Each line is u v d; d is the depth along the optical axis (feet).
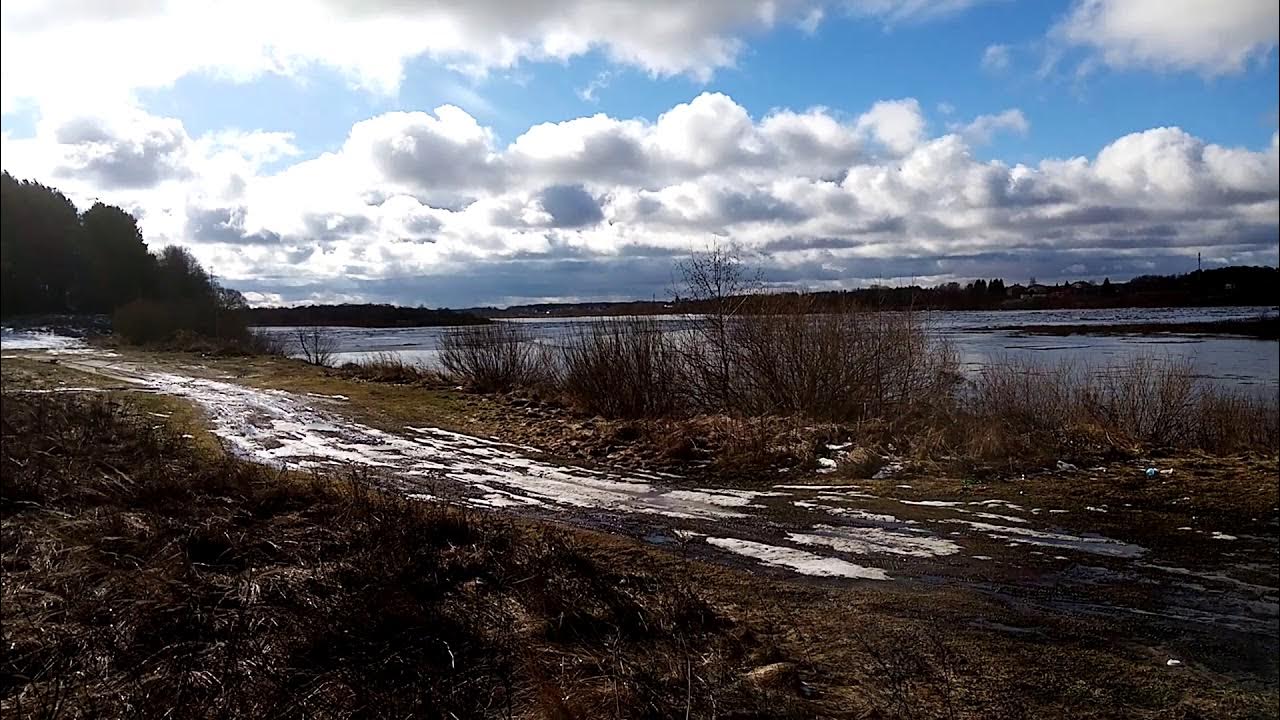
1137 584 20.08
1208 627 17.63
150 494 24.94
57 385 56.75
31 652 15.56
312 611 16.47
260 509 24.26
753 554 22.40
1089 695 14.56
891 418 41.22
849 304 45.68
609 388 46.21
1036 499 27.78
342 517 22.81
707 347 46.60
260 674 14.23
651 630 16.79
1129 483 29.43
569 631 16.55
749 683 14.35
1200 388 44.21
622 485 30.66
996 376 42.88
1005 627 17.46
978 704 14.15
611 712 13.16
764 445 35.40
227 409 47.06
